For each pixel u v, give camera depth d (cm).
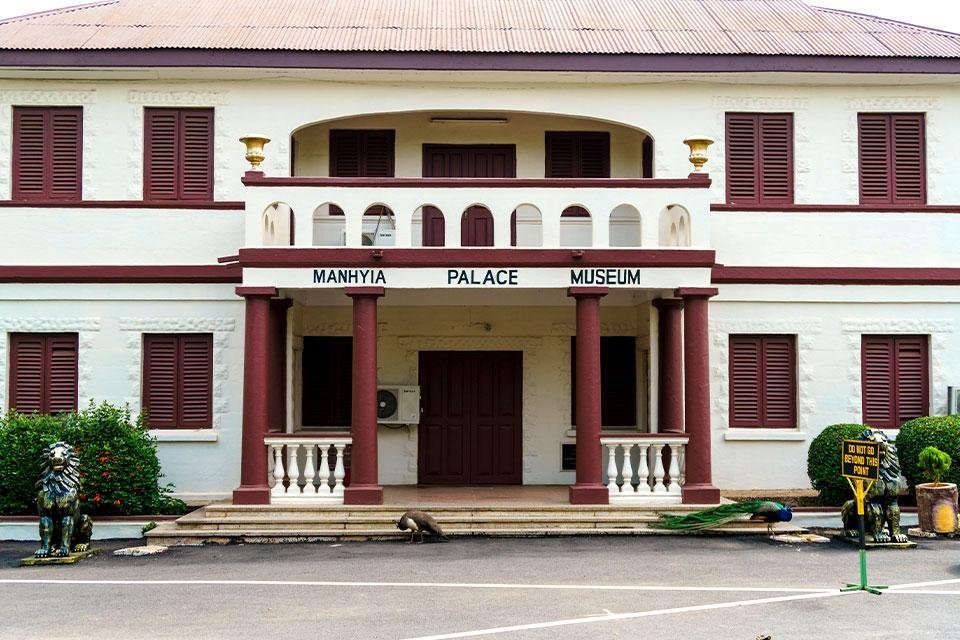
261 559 1256
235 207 1683
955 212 1731
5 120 1691
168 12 1888
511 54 1672
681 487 1498
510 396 1845
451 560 1235
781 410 1723
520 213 1748
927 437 1523
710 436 1572
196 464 1656
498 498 1573
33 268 1655
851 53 1691
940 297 1723
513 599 1022
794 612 964
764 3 2075
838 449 1535
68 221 1672
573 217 1697
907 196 1753
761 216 1716
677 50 1694
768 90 1748
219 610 981
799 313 1719
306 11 1934
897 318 1722
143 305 1669
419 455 1827
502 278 1484
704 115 1744
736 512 1379
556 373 1844
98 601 1027
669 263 1488
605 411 1847
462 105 1728
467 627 909
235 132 1711
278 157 1712
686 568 1184
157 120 1711
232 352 1667
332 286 1478
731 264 1708
